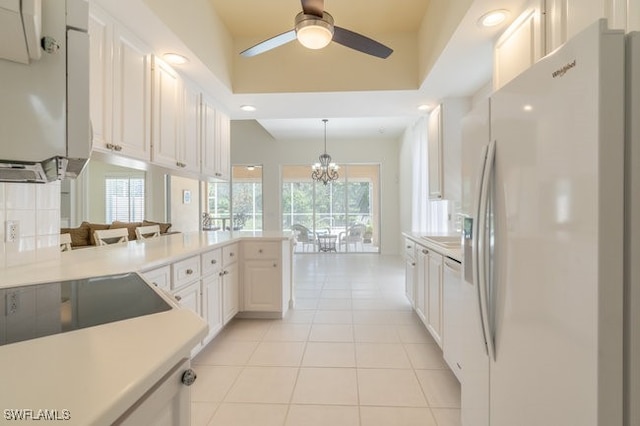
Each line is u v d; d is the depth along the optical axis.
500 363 1.18
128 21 2.02
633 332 0.75
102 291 1.13
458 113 3.48
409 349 2.70
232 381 2.21
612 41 0.76
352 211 8.88
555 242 0.89
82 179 7.04
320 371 2.34
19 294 1.10
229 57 3.23
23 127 0.98
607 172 0.75
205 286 2.54
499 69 2.22
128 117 2.09
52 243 1.78
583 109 0.80
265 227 8.44
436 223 4.84
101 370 0.57
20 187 1.60
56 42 0.99
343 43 2.26
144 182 7.73
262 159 8.48
